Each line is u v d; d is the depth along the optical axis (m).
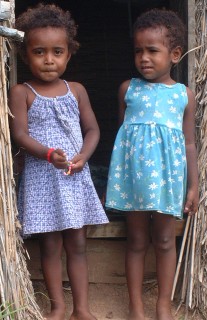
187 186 2.87
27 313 2.63
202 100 3.00
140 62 2.81
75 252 2.81
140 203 2.73
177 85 2.85
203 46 3.02
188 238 3.00
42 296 3.05
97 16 5.08
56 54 2.73
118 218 3.19
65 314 2.95
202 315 2.94
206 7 3.03
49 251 2.78
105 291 3.12
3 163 2.56
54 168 2.70
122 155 2.82
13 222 2.57
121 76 5.11
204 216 2.96
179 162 2.76
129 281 2.88
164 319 2.82
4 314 2.48
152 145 2.73
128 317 2.88
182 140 2.80
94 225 3.05
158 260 2.88
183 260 3.06
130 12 4.76
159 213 2.81
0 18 2.47
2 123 2.56
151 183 2.70
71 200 2.68
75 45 2.85
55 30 2.71
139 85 2.86
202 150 2.99
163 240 2.85
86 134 2.86
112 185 2.83
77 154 2.76
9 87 2.83
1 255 2.53
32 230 2.67
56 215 2.70
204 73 3.00
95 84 5.11
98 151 4.92
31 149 2.67
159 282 2.88
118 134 2.85
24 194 2.75
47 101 2.74
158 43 2.77
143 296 3.10
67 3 5.06
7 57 2.71
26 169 2.76
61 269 2.86
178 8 3.62
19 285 2.60
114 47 5.09
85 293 2.81
